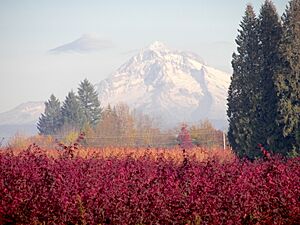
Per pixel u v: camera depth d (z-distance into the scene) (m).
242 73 93.50
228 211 24.97
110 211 25.41
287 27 88.62
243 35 94.62
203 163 35.44
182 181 27.81
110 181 27.84
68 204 26.11
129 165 33.81
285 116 82.62
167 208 25.08
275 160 31.88
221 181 27.28
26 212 27.05
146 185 26.53
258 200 25.75
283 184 26.73
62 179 28.75
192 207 24.84
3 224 27.16
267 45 91.44
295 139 82.12
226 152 73.31
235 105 93.56
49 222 26.36
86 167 32.56
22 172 30.45
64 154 39.22
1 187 28.31
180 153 64.44
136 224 25.09
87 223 25.58
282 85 84.56
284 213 25.42
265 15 92.25
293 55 85.81
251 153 88.56
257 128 88.56
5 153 39.84
